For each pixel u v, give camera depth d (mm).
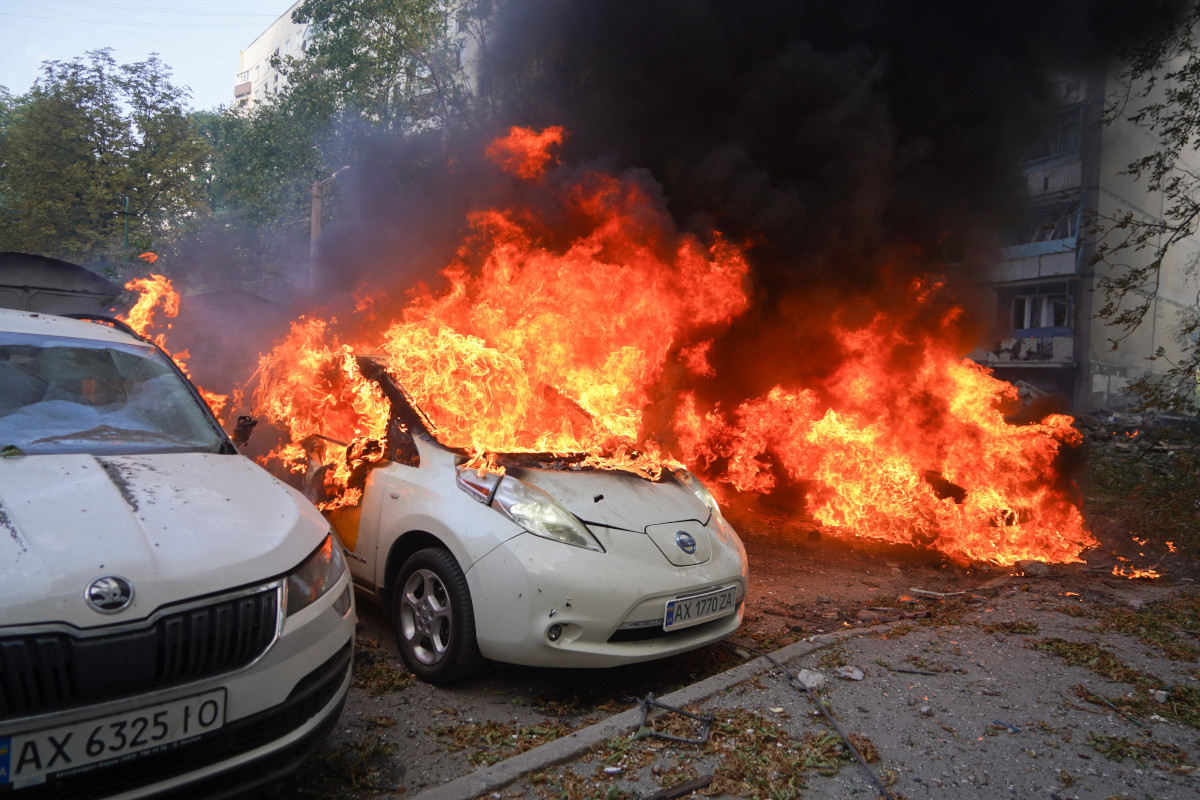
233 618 1982
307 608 2213
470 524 3209
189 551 2018
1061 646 3986
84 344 3107
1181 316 23234
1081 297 21250
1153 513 7098
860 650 3875
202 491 2371
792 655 3742
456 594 3193
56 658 1692
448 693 3273
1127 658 3873
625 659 3107
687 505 3801
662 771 2623
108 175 27953
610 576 3102
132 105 29062
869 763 2746
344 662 2387
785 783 2586
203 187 31172
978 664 3742
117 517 2041
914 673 3598
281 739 2113
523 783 2512
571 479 3594
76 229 27422
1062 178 21156
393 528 3551
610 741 2797
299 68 21906
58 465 2299
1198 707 3318
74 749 1708
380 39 19578
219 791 1972
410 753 2742
